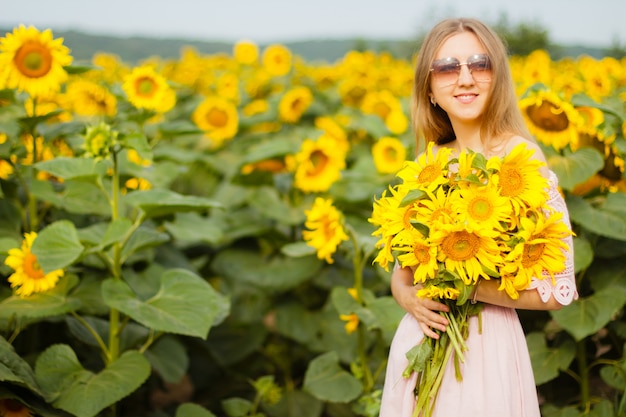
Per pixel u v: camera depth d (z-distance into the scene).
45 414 2.61
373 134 5.51
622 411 2.84
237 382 4.16
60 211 3.61
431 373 2.06
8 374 2.47
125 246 3.10
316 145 3.86
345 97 7.19
